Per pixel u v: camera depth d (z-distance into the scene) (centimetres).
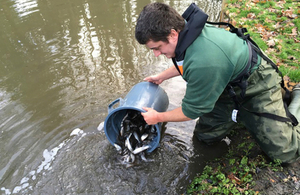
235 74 210
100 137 313
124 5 662
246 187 233
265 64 226
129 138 285
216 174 255
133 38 512
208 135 288
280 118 229
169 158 286
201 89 193
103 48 485
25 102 368
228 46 190
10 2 710
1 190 257
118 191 253
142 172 272
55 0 713
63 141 309
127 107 247
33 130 323
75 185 261
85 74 421
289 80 345
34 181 265
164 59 454
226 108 259
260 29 485
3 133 319
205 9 646
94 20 591
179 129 326
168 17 172
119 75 417
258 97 232
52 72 428
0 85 403
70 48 488
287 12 530
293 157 238
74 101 368
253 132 249
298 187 226
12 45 508
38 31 552
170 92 383
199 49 182
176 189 253
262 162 253
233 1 635
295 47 416
